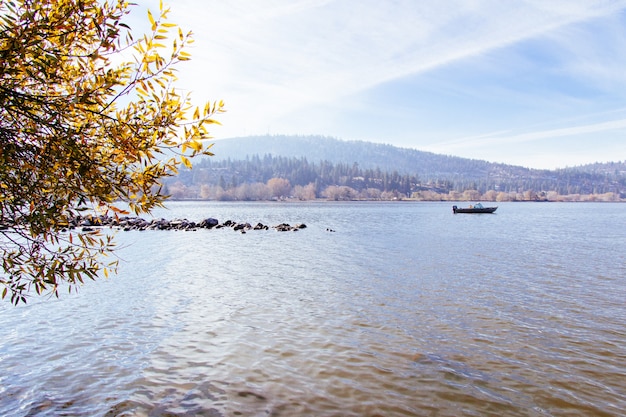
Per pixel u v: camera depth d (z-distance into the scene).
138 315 11.65
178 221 49.62
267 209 111.88
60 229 3.82
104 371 7.98
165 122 3.72
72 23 3.36
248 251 26.17
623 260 22.91
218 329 10.52
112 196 3.76
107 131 3.74
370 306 12.84
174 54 3.64
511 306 12.91
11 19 3.09
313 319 11.45
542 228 48.50
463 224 55.25
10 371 7.90
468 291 14.95
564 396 7.21
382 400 7.03
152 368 8.16
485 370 8.23
